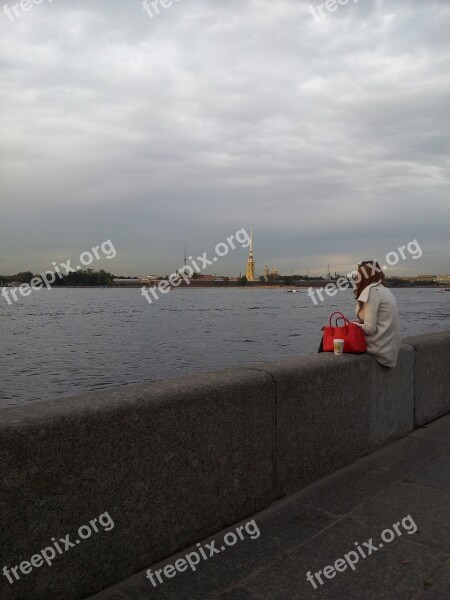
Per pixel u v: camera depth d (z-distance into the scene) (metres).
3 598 2.25
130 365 33.97
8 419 2.34
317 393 4.04
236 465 3.35
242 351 40.88
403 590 2.61
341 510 3.50
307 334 55.62
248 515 3.44
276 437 3.67
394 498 3.67
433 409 5.80
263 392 3.55
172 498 2.96
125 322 79.69
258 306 145.00
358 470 4.26
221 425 3.24
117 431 2.66
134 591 2.62
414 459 4.50
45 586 2.40
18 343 48.44
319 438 4.07
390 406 4.96
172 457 2.95
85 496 2.54
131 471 2.74
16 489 2.28
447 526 3.25
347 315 90.06
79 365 34.16
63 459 2.44
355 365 4.46
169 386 3.08
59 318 93.06
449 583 2.67
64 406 2.57
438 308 121.50
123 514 2.71
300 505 3.60
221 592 2.60
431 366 5.74
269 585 2.66
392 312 4.68
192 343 47.19
